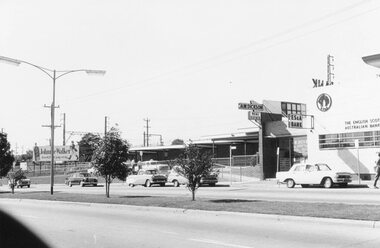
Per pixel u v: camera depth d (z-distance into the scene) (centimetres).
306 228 1184
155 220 1468
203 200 1936
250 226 1250
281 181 3144
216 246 964
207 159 1989
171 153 8138
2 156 3438
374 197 1984
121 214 1697
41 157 9006
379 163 2719
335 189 2695
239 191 2823
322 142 3759
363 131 3491
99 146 2392
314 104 3831
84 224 1399
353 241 980
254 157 5597
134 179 4253
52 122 2964
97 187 4566
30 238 1080
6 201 2620
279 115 4597
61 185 5806
